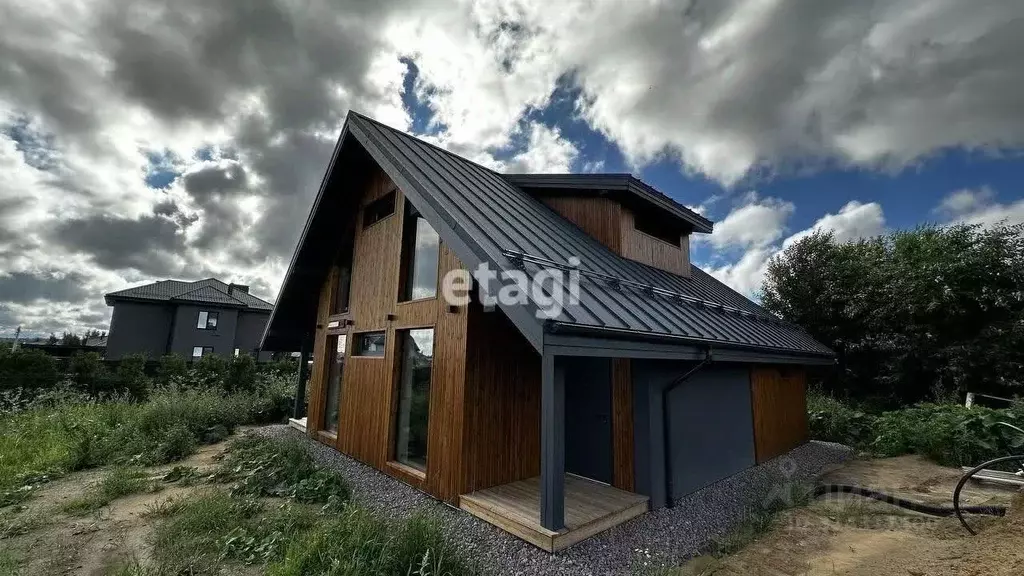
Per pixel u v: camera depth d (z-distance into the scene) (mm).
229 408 11211
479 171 8625
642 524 4809
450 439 5523
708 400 6660
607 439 5793
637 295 5836
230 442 9188
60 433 8602
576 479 5930
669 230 10148
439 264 6297
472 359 5516
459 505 5188
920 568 3441
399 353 7102
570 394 6301
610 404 5805
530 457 6051
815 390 14578
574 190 8734
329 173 8547
